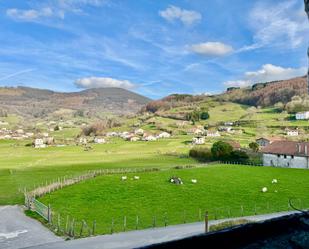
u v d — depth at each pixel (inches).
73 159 5334.6
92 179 2817.4
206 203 2081.7
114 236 1364.4
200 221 1683.1
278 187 2493.8
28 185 2881.4
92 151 6771.7
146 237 1298.0
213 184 2610.7
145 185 2581.2
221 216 1777.8
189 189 2453.2
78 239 1343.5
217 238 302.0
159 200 2165.4
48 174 3582.7
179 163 4500.5
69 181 2706.7
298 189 2427.4
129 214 1859.0
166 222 1683.1
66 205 2064.5
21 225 1683.1
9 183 3034.0
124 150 6776.6
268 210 1891.0
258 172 3097.9
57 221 1732.3
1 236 1507.1
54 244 1261.1
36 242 1407.5
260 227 321.1
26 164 4667.8
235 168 3346.5
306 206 1959.9
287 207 1947.6
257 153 4586.6
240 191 2386.8
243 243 293.1
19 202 2214.6
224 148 4461.1
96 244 1213.7
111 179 2810.0
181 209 1952.5
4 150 7258.9
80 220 1749.5
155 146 7194.9
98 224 1668.3
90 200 2175.2
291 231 315.0
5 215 1886.1
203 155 4845.0
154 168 3518.7
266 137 6717.5
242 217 1681.8
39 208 2006.6
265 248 285.7
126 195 2295.8
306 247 293.4
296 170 3203.7
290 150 3656.5
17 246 1363.2
